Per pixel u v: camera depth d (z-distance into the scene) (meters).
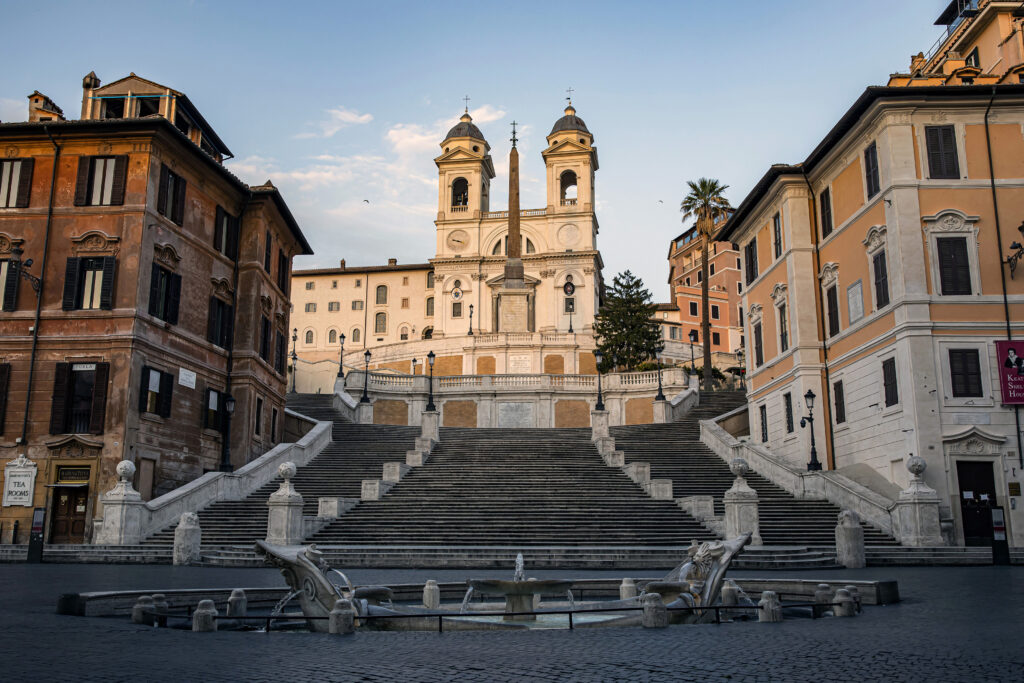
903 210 30.02
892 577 19.23
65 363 30.53
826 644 10.02
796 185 37.81
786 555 22.89
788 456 37.72
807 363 36.28
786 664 8.78
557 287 93.88
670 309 105.50
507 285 81.69
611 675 8.31
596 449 38.09
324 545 25.66
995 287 29.45
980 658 8.98
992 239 29.84
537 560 23.73
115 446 29.62
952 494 27.78
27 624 11.52
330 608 12.52
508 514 28.44
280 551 13.12
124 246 31.44
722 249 109.00
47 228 31.80
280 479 33.69
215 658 9.26
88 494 29.38
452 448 38.38
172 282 33.31
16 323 31.09
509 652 9.77
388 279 106.25
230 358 37.66
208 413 35.59
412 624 12.41
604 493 30.78
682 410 50.34
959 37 46.31
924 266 29.58
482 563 23.73
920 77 35.44
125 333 30.52
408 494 31.06
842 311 34.69
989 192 30.19
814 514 28.61
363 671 8.57
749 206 41.97
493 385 55.16
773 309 40.16
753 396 42.91
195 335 35.03
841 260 34.84
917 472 26.28
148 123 31.66
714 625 12.06
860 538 22.84
